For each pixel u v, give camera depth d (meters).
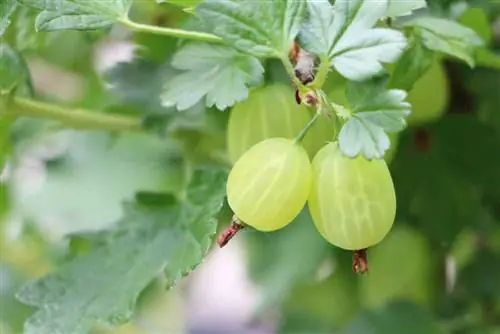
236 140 0.41
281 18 0.39
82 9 0.40
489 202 0.48
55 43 0.49
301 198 0.39
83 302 0.42
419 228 0.48
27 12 0.44
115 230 0.43
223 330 0.67
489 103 0.48
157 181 0.53
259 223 0.39
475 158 0.48
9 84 0.44
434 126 0.48
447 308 0.49
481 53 0.43
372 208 0.39
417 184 0.48
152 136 0.50
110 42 0.50
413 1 0.39
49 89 0.56
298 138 0.39
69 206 0.56
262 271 0.50
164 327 0.61
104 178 0.55
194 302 0.63
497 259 0.49
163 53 0.46
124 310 0.41
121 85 0.46
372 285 0.50
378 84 0.39
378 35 0.39
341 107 0.39
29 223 0.56
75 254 0.44
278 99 0.41
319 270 0.49
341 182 0.38
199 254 0.40
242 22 0.39
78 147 0.54
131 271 0.43
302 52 0.39
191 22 0.42
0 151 0.46
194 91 0.40
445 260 0.49
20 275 0.56
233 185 0.39
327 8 0.39
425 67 0.41
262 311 0.50
